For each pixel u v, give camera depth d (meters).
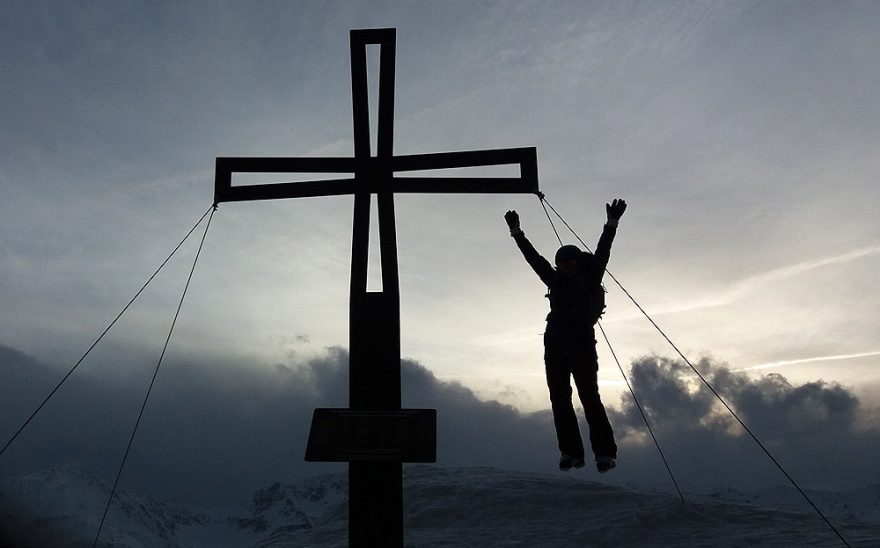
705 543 7.93
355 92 7.44
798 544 7.54
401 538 5.73
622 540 8.37
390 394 6.30
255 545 10.38
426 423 5.72
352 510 5.79
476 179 7.18
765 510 9.46
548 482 11.34
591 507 9.88
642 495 10.25
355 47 7.53
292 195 7.29
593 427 5.60
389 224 7.00
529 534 8.92
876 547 7.10
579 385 5.74
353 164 7.30
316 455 5.53
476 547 8.51
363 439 5.62
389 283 6.66
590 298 5.93
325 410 5.92
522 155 7.21
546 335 5.95
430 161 7.25
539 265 6.15
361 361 6.41
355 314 6.55
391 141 7.34
